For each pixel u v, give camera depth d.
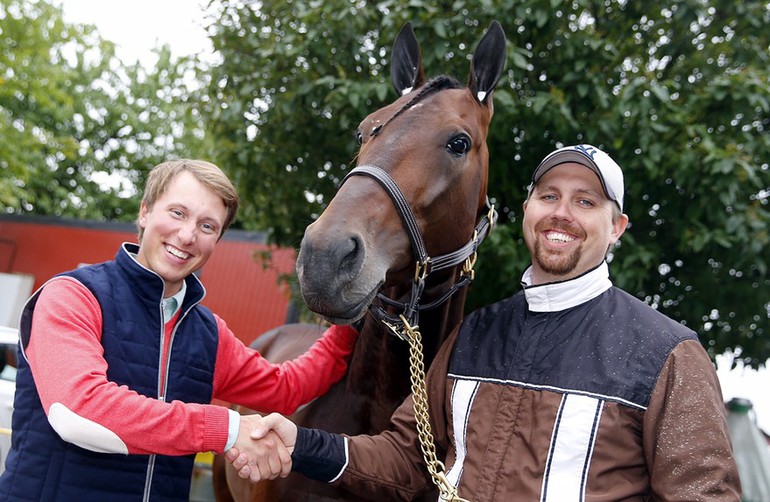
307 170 4.30
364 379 1.85
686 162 3.34
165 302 1.55
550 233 1.49
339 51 3.83
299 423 2.00
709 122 3.72
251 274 9.27
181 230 1.49
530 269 1.62
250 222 5.59
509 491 1.29
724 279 3.91
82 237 11.41
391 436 1.64
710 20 4.00
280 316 9.02
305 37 3.88
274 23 4.29
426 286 1.77
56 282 1.41
